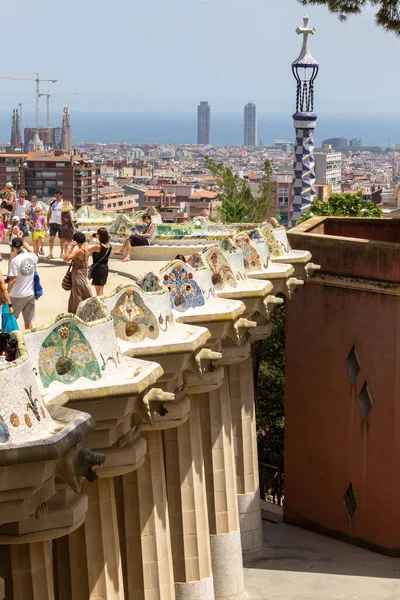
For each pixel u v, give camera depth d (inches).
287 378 1228.5
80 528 659.4
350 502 1171.9
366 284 1135.0
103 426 597.0
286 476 1234.6
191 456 831.7
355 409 1161.4
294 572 1083.3
